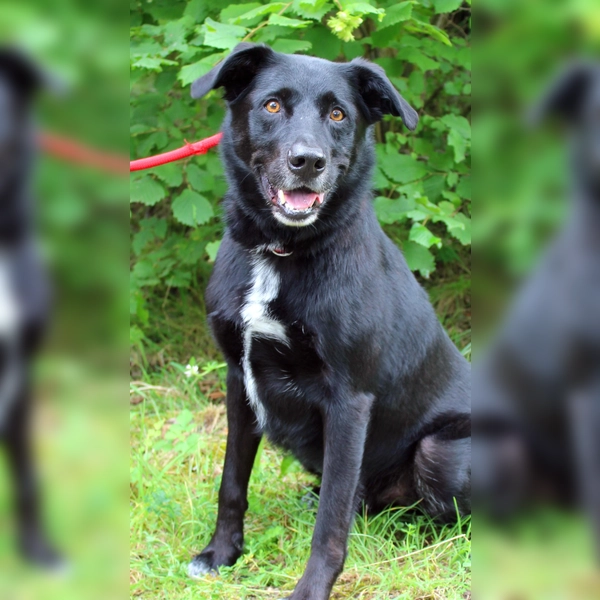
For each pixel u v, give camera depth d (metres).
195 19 3.68
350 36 3.06
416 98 3.89
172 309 4.57
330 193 2.49
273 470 3.32
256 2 3.60
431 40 3.85
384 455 2.89
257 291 2.51
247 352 2.60
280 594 2.43
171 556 2.60
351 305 2.46
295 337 2.46
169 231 4.47
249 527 2.88
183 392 4.04
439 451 2.80
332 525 2.37
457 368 3.06
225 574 2.51
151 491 2.94
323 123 2.49
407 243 3.80
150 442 3.21
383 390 2.71
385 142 4.25
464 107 4.16
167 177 3.74
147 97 3.91
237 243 2.61
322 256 2.48
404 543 2.74
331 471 2.43
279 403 2.63
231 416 2.72
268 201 2.47
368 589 2.44
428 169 3.92
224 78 2.60
